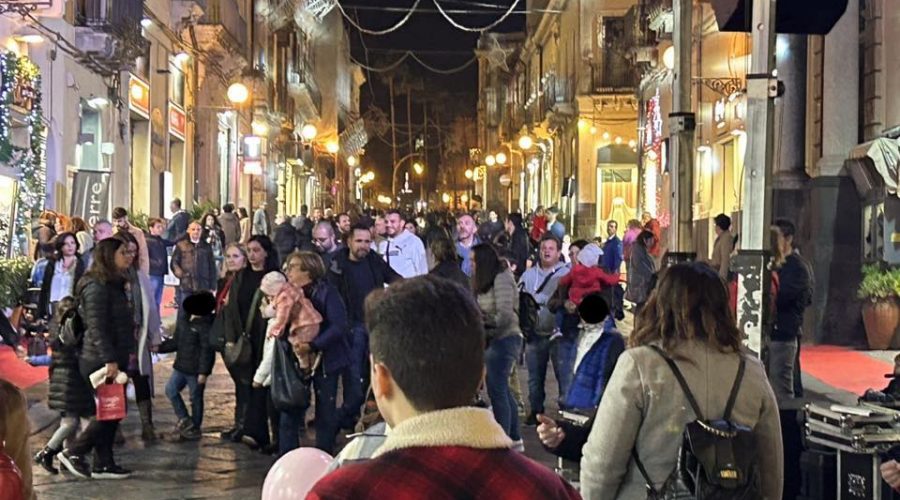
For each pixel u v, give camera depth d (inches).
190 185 1235.2
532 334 433.1
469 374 92.8
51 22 800.3
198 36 1229.7
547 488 91.0
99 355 329.7
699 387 151.4
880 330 610.5
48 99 781.3
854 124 668.7
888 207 618.2
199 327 406.0
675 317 154.6
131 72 965.8
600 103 1614.2
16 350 600.7
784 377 376.8
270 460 377.1
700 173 983.6
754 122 215.6
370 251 407.2
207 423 442.9
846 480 213.2
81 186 822.5
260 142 1553.9
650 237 744.3
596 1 1604.3
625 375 153.9
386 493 87.2
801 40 697.0
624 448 152.6
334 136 2866.6
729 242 597.0
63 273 553.6
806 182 685.9
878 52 645.9
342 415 387.9
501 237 832.3
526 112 2311.8
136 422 442.6
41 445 392.5
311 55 2539.4
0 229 707.4
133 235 404.5
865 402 237.8
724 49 893.8
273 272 349.4
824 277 658.8
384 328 92.7
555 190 1982.0
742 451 143.3
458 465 88.6
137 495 329.7
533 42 2209.6
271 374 335.3
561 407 344.2
